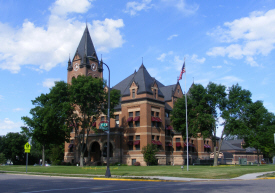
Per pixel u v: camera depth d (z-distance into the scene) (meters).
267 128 67.06
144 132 64.62
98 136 71.69
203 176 29.36
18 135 112.25
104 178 27.42
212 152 88.44
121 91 78.25
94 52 83.12
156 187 18.70
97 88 60.25
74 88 59.56
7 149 109.69
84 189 17.50
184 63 43.72
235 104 60.91
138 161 64.44
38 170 43.19
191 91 63.41
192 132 61.66
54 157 86.94
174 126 67.50
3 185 20.41
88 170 41.03
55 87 63.59
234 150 109.31
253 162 111.25
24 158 114.38
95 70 82.62
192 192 15.62
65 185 20.36
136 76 70.44
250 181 24.00
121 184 21.19
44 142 71.31
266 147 66.88
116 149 67.12
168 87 81.56
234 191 15.95
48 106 65.81
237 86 63.25
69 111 63.12
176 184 21.19
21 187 18.92
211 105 62.19
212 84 62.44
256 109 62.81
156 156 65.50
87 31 84.38
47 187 18.89
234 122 58.78
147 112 65.50
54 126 65.50
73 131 82.12
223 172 34.34
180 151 73.50
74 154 78.12
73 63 83.00
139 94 67.25
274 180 25.09
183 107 64.81
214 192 15.54
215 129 61.66
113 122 72.62
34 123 67.00
